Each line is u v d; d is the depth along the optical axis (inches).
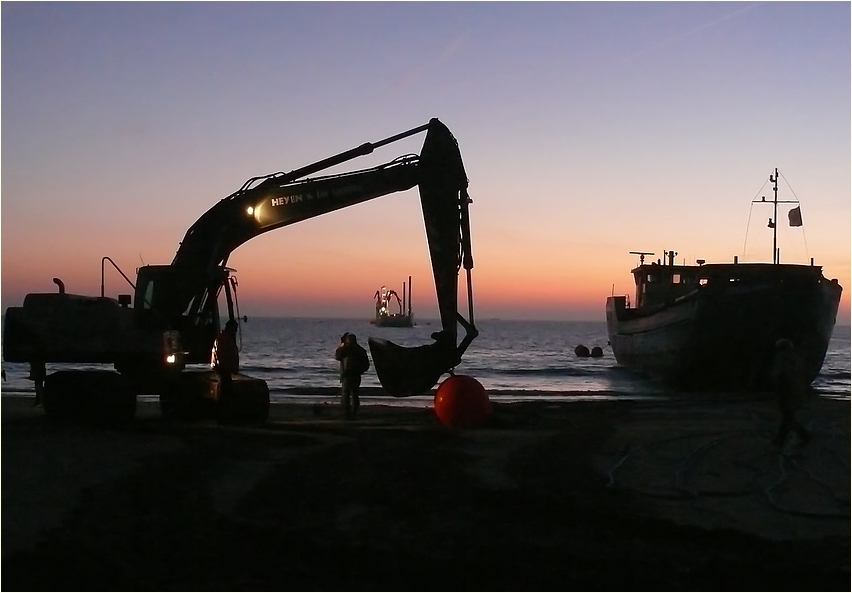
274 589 288.0
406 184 745.0
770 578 305.3
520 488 452.1
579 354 2748.5
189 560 316.8
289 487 447.8
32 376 804.6
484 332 6432.1
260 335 4576.8
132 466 501.4
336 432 686.5
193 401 734.5
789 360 607.2
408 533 359.6
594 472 506.0
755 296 1205.1
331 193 746.2
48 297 695.1
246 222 741.3
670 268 1599.4
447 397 745.0
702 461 546.6
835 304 1314.0
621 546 344.5
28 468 487.5
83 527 356.8
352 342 818.8
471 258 742.5
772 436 657.6
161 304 719.7
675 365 1336.1
